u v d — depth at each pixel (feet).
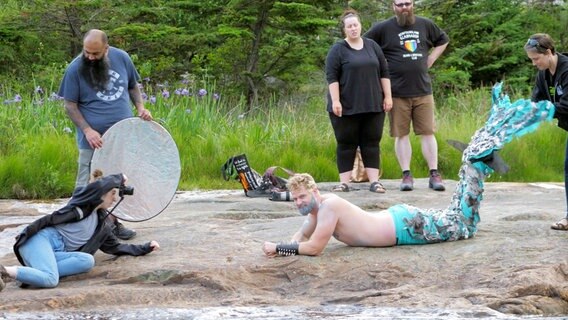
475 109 68.44
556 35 89.66
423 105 40.27
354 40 38.99
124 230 29.58
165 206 30.17
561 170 55.93
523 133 26.02
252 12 71.87
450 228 26.30
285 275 24.71
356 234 25.94
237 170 42.09
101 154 29.71
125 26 73.87
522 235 27.09
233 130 57.62
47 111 58.39
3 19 77.05
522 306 21.33
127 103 30.40
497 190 42.22
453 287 23.07
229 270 24.67
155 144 30.17
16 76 77.56
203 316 21.34
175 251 27.35
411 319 20.53
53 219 24.89
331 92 38.93
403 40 39.68
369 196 39.04
